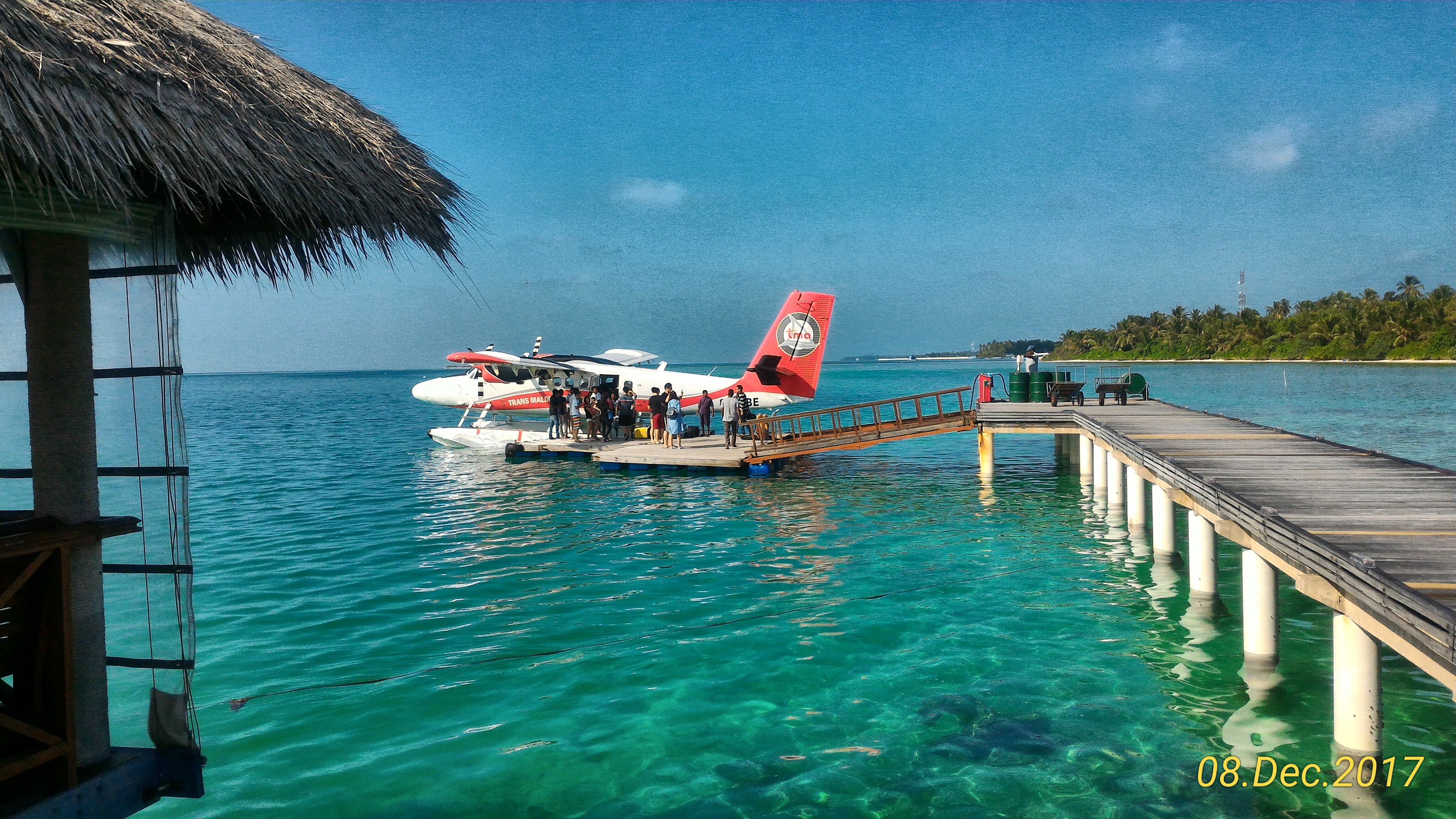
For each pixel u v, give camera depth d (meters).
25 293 3.32
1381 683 4.89
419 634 7.68
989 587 9.16
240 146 3.16
